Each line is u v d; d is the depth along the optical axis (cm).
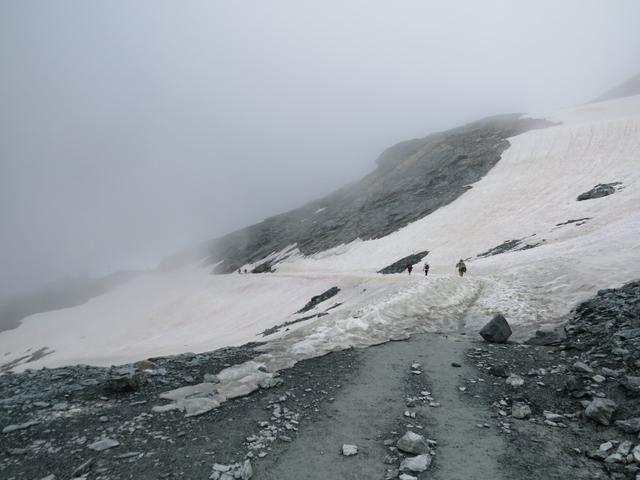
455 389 1015
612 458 652
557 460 677
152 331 6988
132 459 699
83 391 1059
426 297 2097
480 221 5738
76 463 688
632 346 1034
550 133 8194
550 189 5812
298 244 9769
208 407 926
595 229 3488
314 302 4347
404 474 652
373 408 921
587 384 922
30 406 948
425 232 6222
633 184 4628
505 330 1428
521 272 2405
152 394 1029
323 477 657
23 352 8900
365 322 1723
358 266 6141
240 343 3328
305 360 1323
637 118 7212
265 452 732
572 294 1788
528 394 944
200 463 688
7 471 669
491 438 762
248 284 7588
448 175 8381
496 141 9162
